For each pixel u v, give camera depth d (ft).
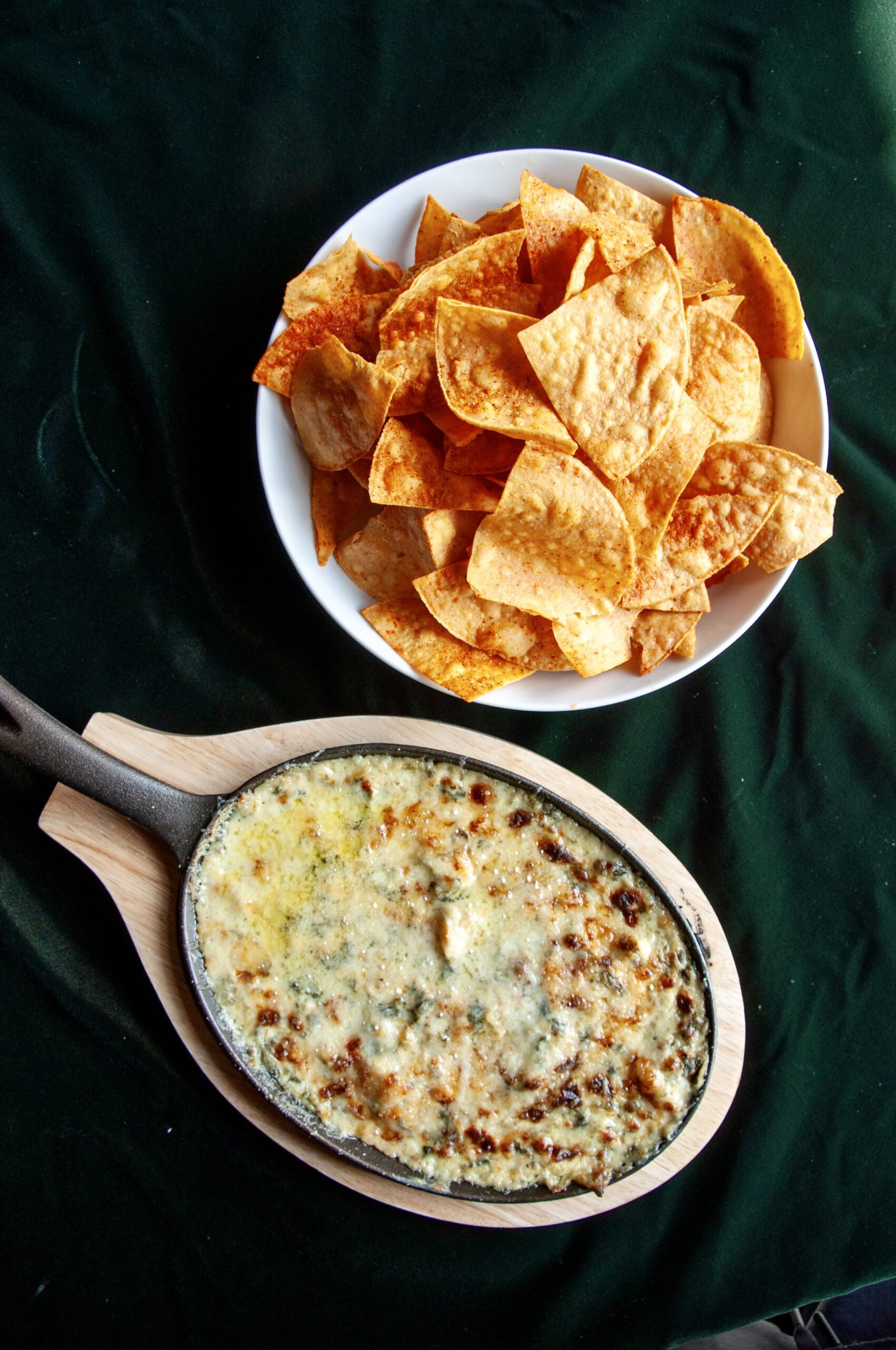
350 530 2.16
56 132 2.27
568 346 1.98
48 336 2.28
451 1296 2.26
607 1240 2.28
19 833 2.27
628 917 2.10
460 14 2.29
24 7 2.25
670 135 2.32
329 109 2.28
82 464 2.29
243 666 2.30
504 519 2.01
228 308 2.28
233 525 2.30
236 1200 2.26
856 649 2.34
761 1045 2.31
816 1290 2.26
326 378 2.02
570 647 2.05
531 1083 2.06
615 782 2.32
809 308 2.33
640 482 2.04
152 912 2.16
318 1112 2.07
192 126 2.27
